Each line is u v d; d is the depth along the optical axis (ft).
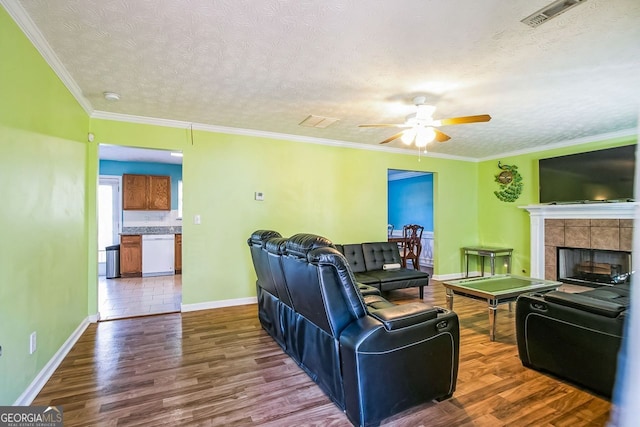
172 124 13.28
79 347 9.70
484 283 12.37
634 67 8.49
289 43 7.36
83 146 11.09
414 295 16.12
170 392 7.23
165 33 6.95
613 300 7.89
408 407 6.40
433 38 7.13
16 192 6.28
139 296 16.12
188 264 13.61
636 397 2.66
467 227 21.17
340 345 6.34
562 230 16.61
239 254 14.58
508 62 8.24
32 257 6.98
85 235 11.44
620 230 14.52
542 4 5.95
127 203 21.99
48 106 7.88
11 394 6.07
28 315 6.80
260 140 15.05
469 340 10.32
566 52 7.73
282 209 15.56
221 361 8.79
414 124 10.63
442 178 20.24
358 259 15.56
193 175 13.73
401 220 28.84
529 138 15.98
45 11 6.15
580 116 12.51
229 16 6.35
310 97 10.67
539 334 8.07
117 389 7.33
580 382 7.34
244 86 9.79
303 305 7.60
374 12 6.21
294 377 7.94
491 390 7.34
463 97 10.59
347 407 6.22
